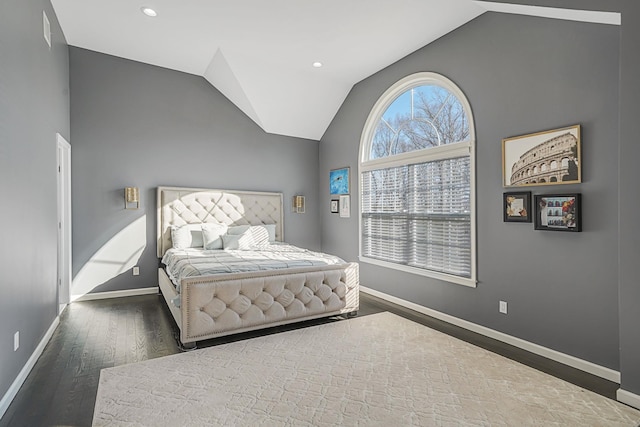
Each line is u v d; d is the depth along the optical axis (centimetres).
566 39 260
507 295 304
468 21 340
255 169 549
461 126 354
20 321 229
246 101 500
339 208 546
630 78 204
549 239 273
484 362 264
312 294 349
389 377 240
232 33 378
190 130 498
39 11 284
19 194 229
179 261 362
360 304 429
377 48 402
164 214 470
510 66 300
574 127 253
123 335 317
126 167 454
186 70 489
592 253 247
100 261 439
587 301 250
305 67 457
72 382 231
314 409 202
